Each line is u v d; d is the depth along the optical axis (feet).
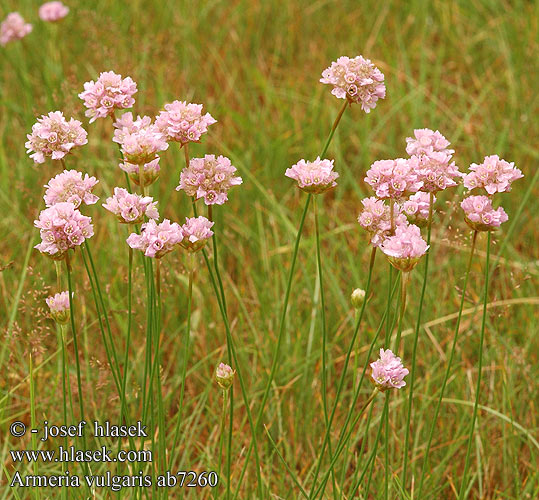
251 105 17.71
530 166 15.65
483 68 18.76
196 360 12.07
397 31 18.81
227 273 13.41
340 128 16.84
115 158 15.34
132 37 17.65
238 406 10.89
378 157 16.31
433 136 7.62
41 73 17.07
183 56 18.69
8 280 12.95
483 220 7.44
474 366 12.03
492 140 15.98
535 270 13.28
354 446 10.76
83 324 11.25
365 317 12.46
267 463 9.96
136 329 12.34
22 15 19.92
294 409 11.37
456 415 11.28
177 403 11.78
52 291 12.31
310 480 10.44
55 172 14.67
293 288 12.71
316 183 7.40
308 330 12.33
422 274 12.78
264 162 15.67
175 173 14.51
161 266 11.59
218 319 12.60
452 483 10.06
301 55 19.21
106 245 13.66
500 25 19.06
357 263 13.62
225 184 7.48
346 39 19.86
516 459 10.35
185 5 20.38
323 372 8.13
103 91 7.60
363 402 11.53
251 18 20.03
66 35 19.15
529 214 14.34
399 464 10.54
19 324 12.17
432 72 18.53
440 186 7.45
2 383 11.29
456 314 12.60
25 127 15.51
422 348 12.11
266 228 14.51
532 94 17.25
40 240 12.98
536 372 11.73
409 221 7.75
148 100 16.76
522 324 12.62
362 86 7.68
